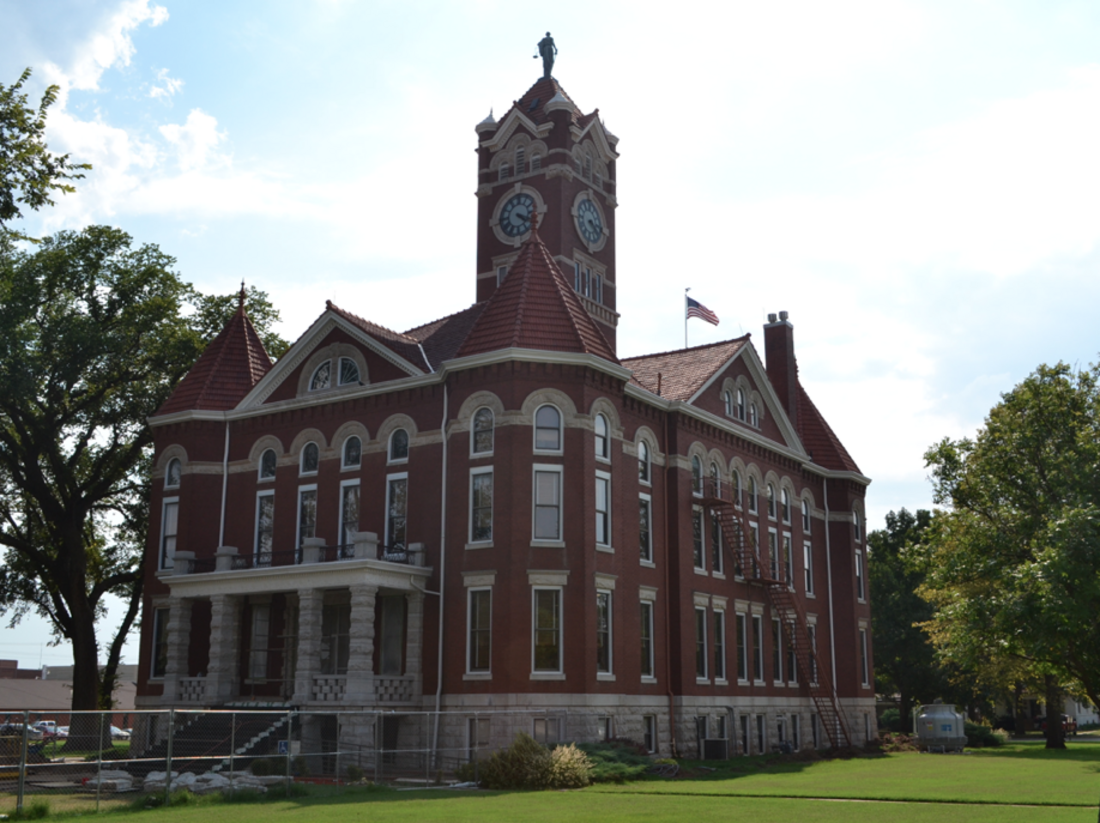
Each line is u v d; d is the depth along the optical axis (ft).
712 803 79.71
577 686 116.78
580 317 130.52
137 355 168.14
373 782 95.71
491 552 119.24
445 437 126.31
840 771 120.78
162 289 170.40
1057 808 76.07
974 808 76.07
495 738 112.47
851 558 184.96
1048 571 85.46
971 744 211.82
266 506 141.90
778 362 191.72
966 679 234.58
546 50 191.93
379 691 115.55
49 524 171.63
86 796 86.63
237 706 119.44
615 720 122.21
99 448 175.94
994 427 112.98
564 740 113.80
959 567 107.86
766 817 69.46
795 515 176.24
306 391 142.20
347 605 129.29
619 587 126.72
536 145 176.24
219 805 79.36
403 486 130.31
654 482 139.85
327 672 128.77
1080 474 101.96
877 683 289.74
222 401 149.28
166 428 149.18
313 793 87.51
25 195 73.87
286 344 189.26
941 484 116.26
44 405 163.73
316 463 139.03
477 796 86.28
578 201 176.14
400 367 133.69
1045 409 109.81
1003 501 111.86
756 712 153.07
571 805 77.92
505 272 174.81
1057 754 169.68
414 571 120.57
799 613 164.76
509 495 119.34
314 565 118.73
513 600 116.78
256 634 133.28
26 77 73.10
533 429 121.90
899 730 250.37
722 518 152.15
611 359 130.31
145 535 179.93
